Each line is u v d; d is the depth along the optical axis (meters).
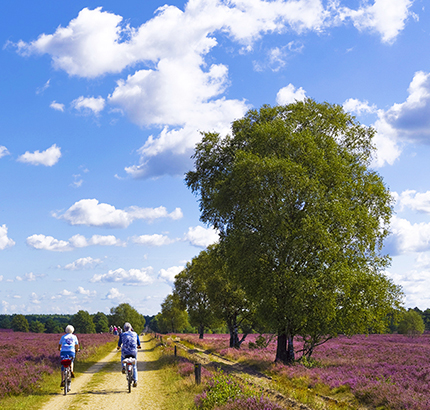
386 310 20.00
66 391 12.31
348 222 19.42
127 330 13.57
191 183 28.36
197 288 58.84
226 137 27.56
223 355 30.27
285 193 20.28
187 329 151.62
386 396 11.30
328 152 21.69
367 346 37.72
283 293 20.12
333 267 18.86
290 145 21.42
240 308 38.31
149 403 10.98
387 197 22.12
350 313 19.45
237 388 10.75
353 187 21.23
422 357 25.34
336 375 16.05
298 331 21.78
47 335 69.19
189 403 10.55
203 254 43.59
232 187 21.38
